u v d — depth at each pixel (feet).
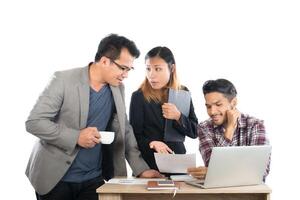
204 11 11.99
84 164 8.14
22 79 12.46
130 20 12.20
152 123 9.51
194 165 7.66
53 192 8.00
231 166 7.00
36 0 12.41
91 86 8.22
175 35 12.07
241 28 11.86
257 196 7.36
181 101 9.49
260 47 11.78
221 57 11.92
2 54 12.46
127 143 8.80
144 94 9.56
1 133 12.38
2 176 12.35
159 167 7.88
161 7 12.12
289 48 11.65
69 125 8.01
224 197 7.45
